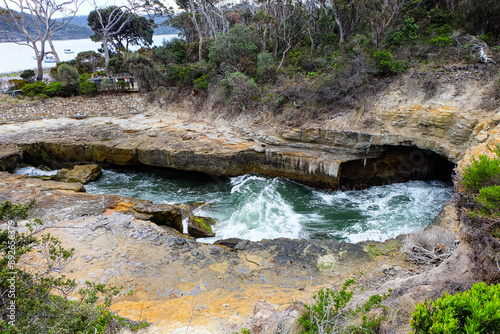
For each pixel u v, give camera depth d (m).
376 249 11.41
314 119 20.92
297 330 5.70
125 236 12.02
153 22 46.25
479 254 6.55
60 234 11.94
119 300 8.70
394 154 19.38
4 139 23.64
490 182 6.71
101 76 34.16
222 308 8.03
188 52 34.97
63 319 5.40
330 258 11.05
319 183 19.81
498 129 12.68
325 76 21.77
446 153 16.45
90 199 15.15
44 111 28.28
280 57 30.25
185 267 10.40
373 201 17.95
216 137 23.34
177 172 22.55
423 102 17.81
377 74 20.81
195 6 39.47
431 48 20.81
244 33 28.42
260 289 9.20
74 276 9.62
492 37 20.02
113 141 23.22
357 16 28.89
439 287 6.59
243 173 21.62
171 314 7.68
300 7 31.27
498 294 3.93
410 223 15.39
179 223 14.98
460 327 3.74
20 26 32.88
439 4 28.11
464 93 16.64
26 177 18.19
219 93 26.83
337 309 5.81
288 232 15.11
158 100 30.83
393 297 6.91
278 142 21.20
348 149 19.36
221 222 16.14
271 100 22.83
